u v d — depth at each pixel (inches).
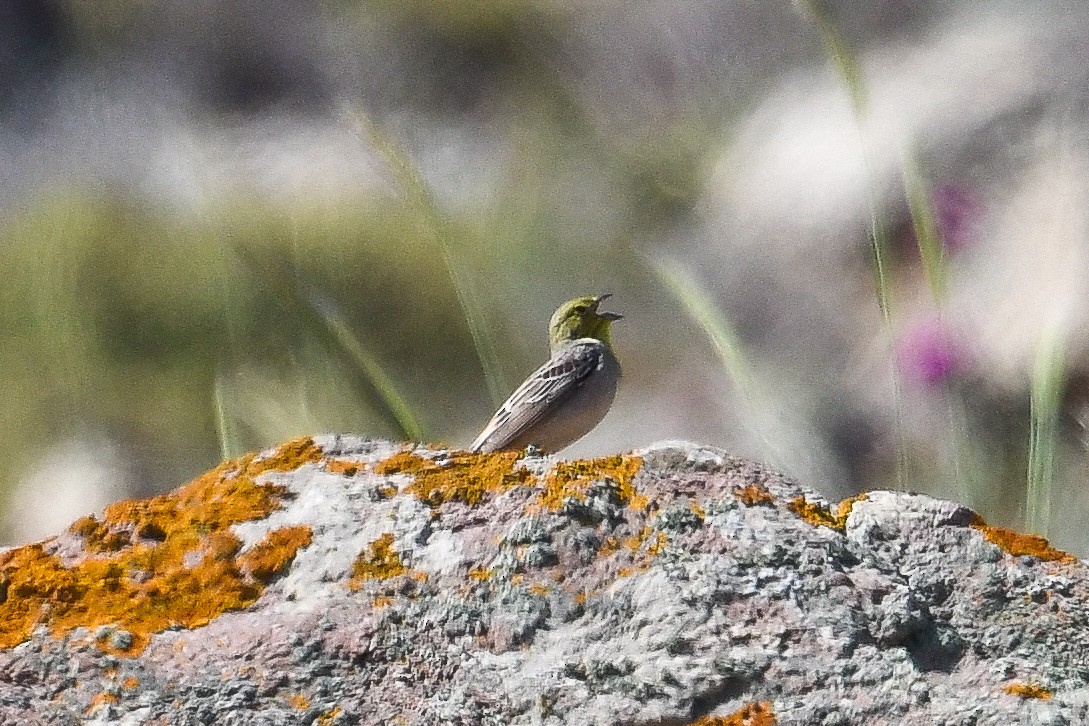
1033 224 536.7
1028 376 456.8
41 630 232.2
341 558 242.1
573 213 696.4
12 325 660.1
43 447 651.5
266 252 634.8
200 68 973.2
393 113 917.8
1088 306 465.4
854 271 584.1
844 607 227.6
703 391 587.8
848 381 528.1
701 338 592.4
